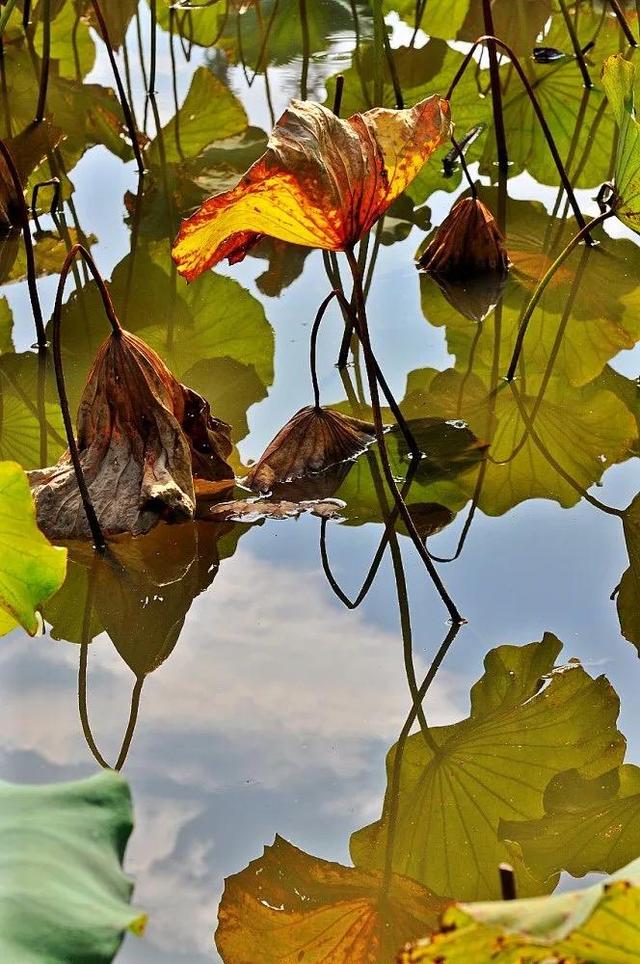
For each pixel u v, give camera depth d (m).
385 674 3.30
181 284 4.17
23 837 2.58
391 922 3.03
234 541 3.52
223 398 3.83
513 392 3.82
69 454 3.58
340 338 3.99
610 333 3.97
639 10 5.40
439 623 3.38
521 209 4.39
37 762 3.19
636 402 3.79
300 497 3.60
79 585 3.45
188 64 5.52
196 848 3.11
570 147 4.66
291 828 3.12
